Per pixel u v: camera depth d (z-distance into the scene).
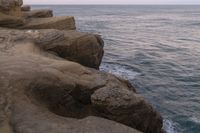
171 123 17.47
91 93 11.59
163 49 42.78
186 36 58.25
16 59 12.27
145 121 11.05
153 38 55.34
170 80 26.73
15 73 10.13
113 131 7.99
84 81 11.90
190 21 99.69
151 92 23.30
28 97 9.20
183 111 19.44
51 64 12.52
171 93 23.17
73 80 11.20
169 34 61.88
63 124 8.07
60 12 154.62
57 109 10.17
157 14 151.25
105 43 47.62
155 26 81.00
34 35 18.45
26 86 9.57
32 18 25.27
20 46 16.50
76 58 18.78
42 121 8.07
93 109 10.98
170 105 20.53
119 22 93.06
